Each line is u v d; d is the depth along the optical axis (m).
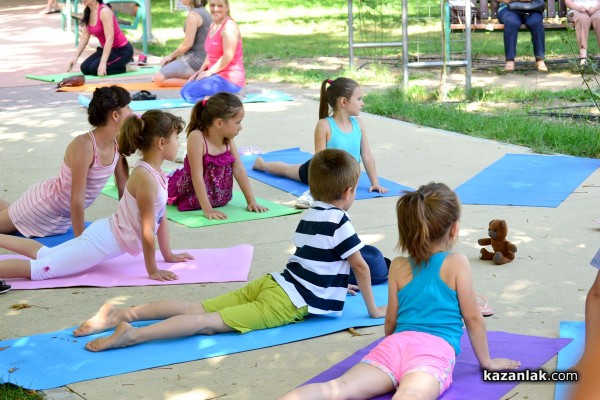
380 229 5.86
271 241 5.68
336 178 4.16
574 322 4.14
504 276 4.86
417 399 3.13
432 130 9.18
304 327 4.18
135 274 5.05
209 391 3.57
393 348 3.42
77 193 5.63
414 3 21.94
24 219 5.91
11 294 4.80
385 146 8.49
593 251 5.24
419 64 11.19
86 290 4.84
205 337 4.10
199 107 6.29
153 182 4.89
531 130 8.62
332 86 6.62
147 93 11.20
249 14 22.77
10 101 11.28
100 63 13.34
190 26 12.23
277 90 12.05
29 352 3.96
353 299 4.59
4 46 17.09
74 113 10.39
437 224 3.49
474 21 13.39
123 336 3.95
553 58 13.83
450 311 3.49
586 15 12.59
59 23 20.83
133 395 3.54
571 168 7.34
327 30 19.34
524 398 3.39
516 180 7.00
